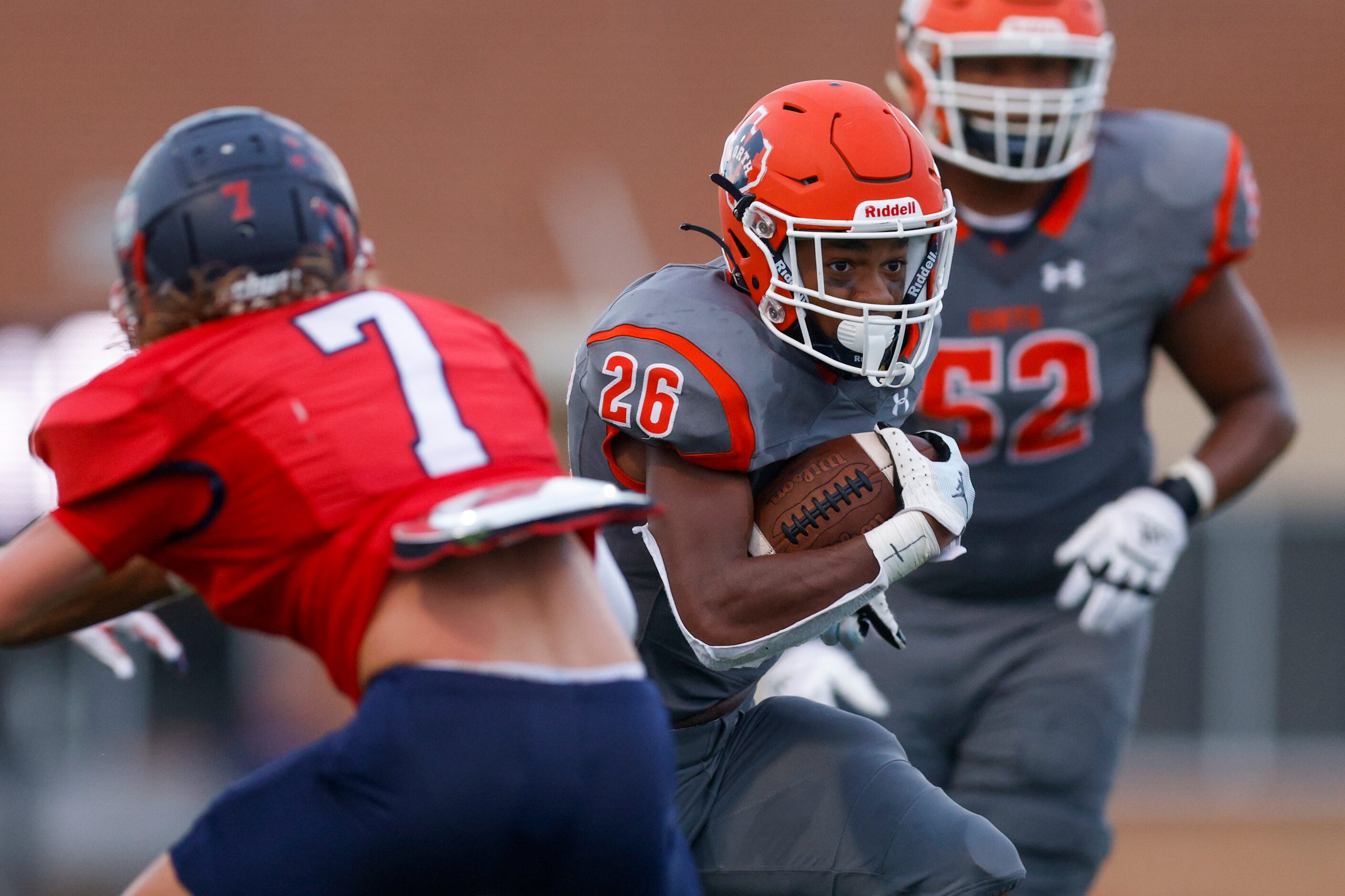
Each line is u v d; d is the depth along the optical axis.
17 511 27.78
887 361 9.54
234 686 32.53
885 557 9.10
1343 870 30.48
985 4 13.17
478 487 7.78
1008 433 13.75
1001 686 14.05
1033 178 13.28
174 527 7.79
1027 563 13.94
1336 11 41.44
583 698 7.66
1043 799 13.77
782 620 9.03
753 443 9.23
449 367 8.09
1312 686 39.09
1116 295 13.70
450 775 7.31
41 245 40.19
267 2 41.59
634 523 9.84
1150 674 39.44
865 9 41.16
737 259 9.60
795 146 9.34
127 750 31.30
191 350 7.78
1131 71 41.22
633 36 41.25
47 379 28.97
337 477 7.61
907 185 9.34
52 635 8.62
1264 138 41.00
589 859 7.63
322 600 7.72
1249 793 37.12
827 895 9.70
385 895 7.46
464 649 7.55
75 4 41.56
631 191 40.59
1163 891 28.97
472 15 41.31
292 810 7.43
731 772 10.20
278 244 8.02
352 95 41.12
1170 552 13.48
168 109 41.31
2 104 41.03
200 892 7.41
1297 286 40.56
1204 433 36.72
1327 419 39.00
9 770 29.94
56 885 26.42
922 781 9.80
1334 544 39.03
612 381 9.41
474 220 40.47
